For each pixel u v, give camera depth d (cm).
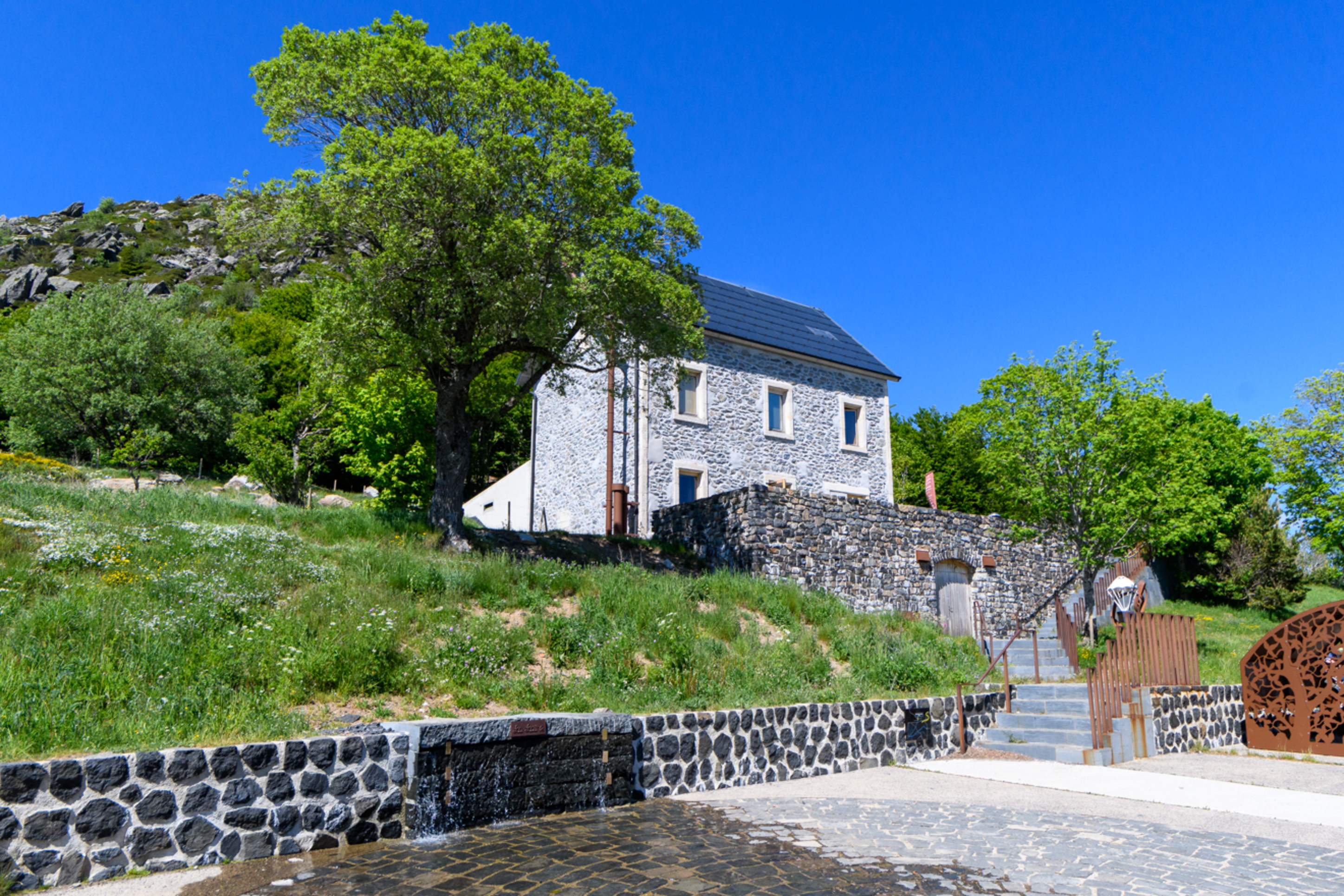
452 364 1488
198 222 9350
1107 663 1072
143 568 938
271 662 755
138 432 1997
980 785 841
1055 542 2167
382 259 1291
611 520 1922
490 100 1363
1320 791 824
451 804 629
